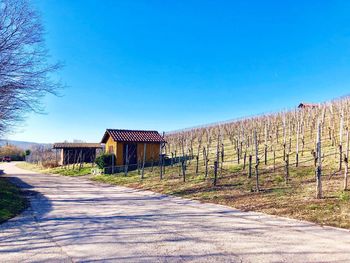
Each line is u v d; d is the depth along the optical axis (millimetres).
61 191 17906
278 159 20812
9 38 15164
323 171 15281
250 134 32656
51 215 10758
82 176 29031
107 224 9188
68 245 7020
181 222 9273
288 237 7258
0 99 15414
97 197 15281
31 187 20156
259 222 8961
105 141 31344
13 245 7102
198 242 7070
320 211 9516
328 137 24391
